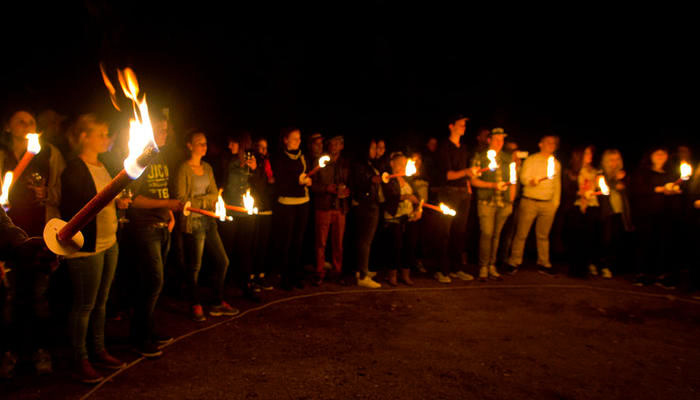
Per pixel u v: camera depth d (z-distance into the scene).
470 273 6.68
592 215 6.45
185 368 3.44
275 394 3.10
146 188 3.77
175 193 3.97
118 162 3.46
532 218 6.55
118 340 3.91
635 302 5.50
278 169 5.39
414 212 5.86
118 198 3.24
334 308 4.95
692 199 6.13
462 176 6.02
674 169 6.55
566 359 3.86
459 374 3.50
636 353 4.03
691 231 6.14
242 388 3.17
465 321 4.70
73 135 3.21
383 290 5.66
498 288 5.92
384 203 5.73
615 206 6.68
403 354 3.84
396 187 5.68
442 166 6.17
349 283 5.90
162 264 3.66
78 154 3.18
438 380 3.39
